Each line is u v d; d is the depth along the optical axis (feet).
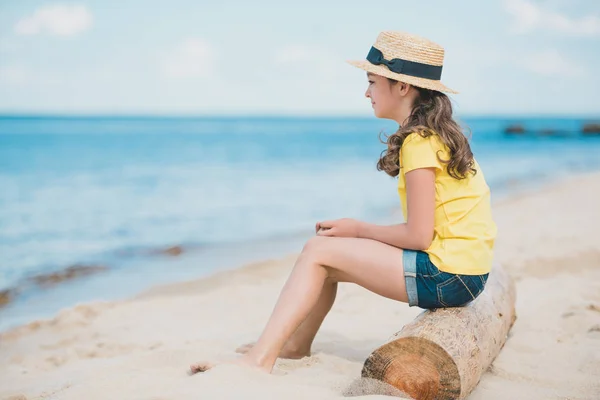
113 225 34.14
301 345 11.38
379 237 10.11
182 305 18.20
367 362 9.25
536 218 32.27
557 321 14.24
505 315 11.85
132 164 77.46
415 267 9.71
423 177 9.60
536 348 12.43
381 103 10.39
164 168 71.82
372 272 9.93
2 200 43.73
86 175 61.93
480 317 10.23
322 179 59.77
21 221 34.96
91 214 37.88
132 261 25.39
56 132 176.35
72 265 24.61
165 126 255.50
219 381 8.87
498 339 11.07
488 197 10.27
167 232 32.12
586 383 10.61
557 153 100.37
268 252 27.07
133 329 15.76
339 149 120.26
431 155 9.57
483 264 9.81
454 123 9.86
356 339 13.38
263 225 34.53
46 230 32.37
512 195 46.21
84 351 13.73
